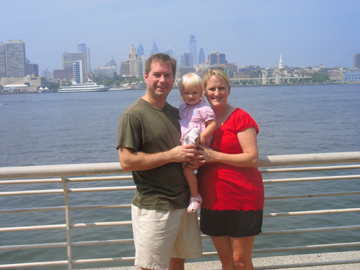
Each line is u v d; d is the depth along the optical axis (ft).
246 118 7.84
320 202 21.48
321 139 56.65
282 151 46.65
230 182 7.79
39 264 8.91
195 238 8.22
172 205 7.59
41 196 24.90
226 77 8.02
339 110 120.78
